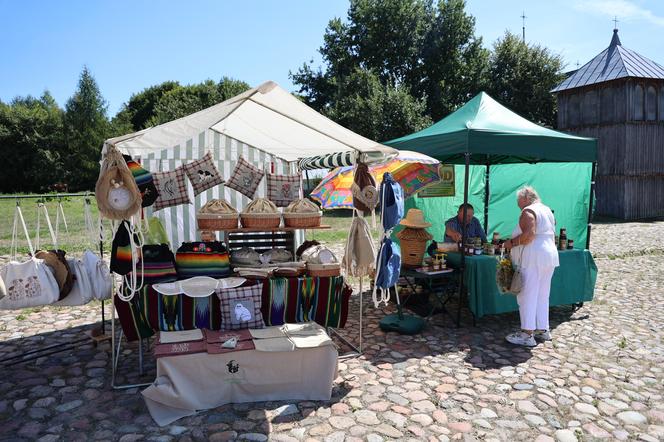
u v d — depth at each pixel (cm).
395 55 2759
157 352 338
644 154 2109
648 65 2125
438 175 628
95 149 4022
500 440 308
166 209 637
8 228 1408
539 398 368
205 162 509
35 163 3884
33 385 386
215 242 435
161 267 400
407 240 563
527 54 2589
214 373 349
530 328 487
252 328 398
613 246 1207
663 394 377
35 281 398
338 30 2902
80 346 480
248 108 448
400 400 364
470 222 616
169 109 3400
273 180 548
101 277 436
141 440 304
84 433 312
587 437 313
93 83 4081
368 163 439
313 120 412
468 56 2741
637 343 495
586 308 631
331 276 430
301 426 323
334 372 367
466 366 433
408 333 522
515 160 732
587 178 720
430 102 2650
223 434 311
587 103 2214
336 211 2141
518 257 488
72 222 1488
